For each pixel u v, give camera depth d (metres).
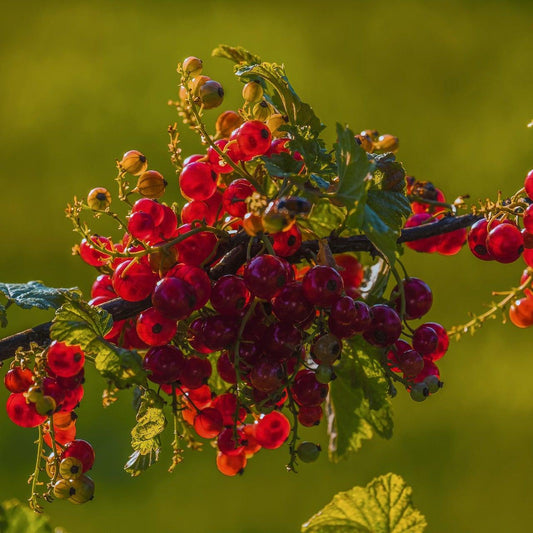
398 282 1.54
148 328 1.52
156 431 1.53
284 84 1.55
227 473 1.56
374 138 1.58
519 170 4.91
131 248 1.53
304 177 1.52
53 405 1.51
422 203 1.58
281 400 1.55
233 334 1.52
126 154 1.54
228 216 1.56
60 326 1.51
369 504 1.52
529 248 1.55
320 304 1.52
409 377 1.54
